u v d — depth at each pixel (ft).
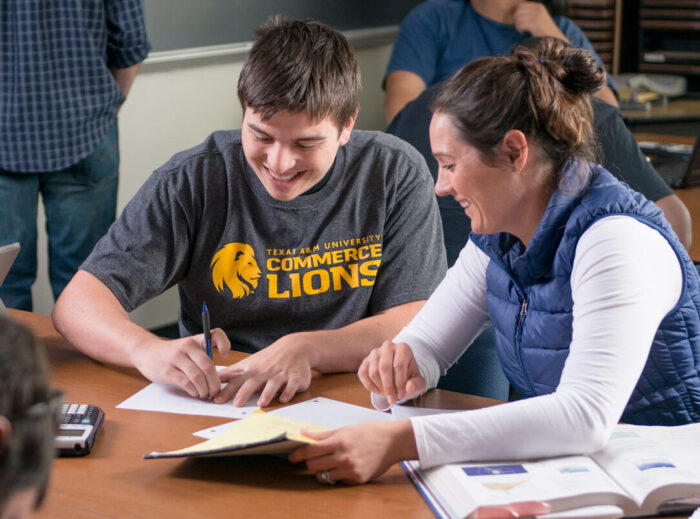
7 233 8.82
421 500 3.58
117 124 9.44
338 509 3.50
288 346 4.88
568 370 3.86
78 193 9.22
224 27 11.67
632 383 3.77
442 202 7.40
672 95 13.35
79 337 5.06
